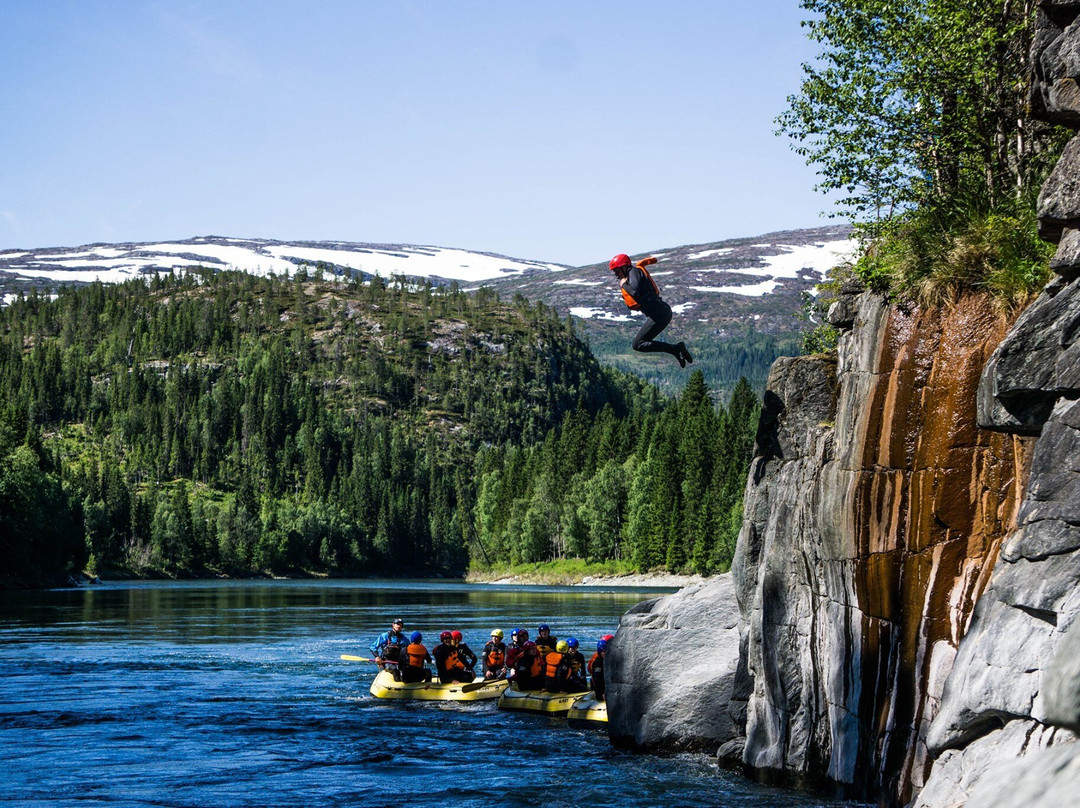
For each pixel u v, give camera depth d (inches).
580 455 6535.4
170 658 1380.4
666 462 4763.8
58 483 4503.0
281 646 1560.0
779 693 573.0
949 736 365.1
